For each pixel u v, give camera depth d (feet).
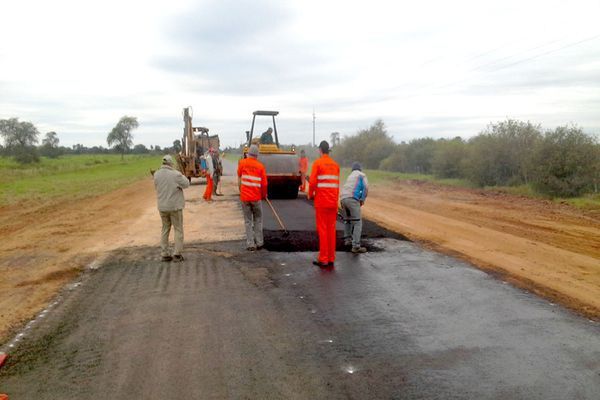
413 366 13.47
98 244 31.99
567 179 56.08
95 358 14.29
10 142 215.72
